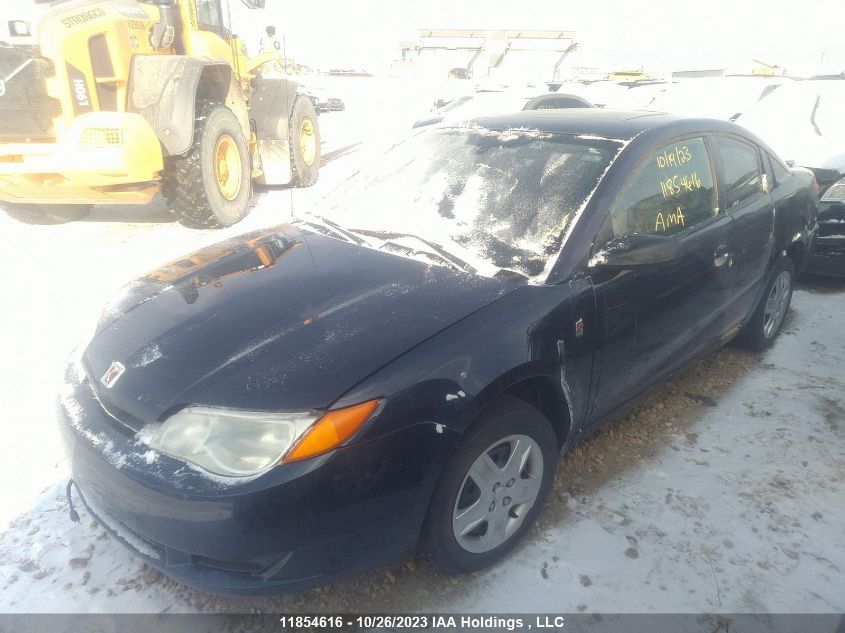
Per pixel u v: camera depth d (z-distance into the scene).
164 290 2.41
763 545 2.28
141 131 5.47
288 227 2.95
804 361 3.63
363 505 1.75
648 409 3.14
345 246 2.55
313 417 1.70
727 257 2.95
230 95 7.01
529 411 2.10
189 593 2.10
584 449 2.81
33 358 3.67
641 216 2.53
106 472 1.82
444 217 2.60
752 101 9.49
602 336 2.31
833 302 4.50
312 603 2.05
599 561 2.21
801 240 3.69
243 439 1.71
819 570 2.17
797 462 2.73
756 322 3.55
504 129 2.93
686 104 10.10
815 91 6.70
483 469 2.03
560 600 2.06
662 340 2.67
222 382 1.81
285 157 7.96
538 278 2.20
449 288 2.15
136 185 5.87
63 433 2.02
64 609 2.04
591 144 2.63
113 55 5.78
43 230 6.41
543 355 2.07
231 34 7.43
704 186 2.90
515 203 2.51
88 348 2.22
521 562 2.21
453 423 1.84
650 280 2.48
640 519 2.40
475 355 1.92
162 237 6.21
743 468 2.69
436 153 2.99
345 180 3.27
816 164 4.91
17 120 5.50
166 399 1.83
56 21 5.46
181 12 6.59
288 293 2.20
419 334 1.92
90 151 5.32
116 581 2.14
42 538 2.32
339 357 1.83
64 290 4.73
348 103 19.14
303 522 1.69
